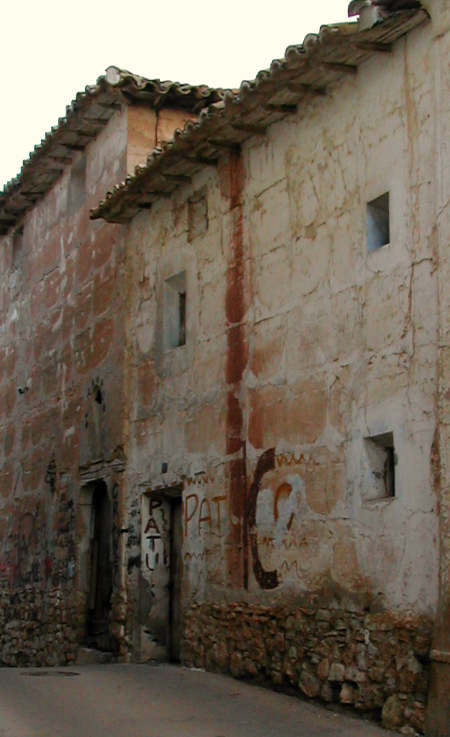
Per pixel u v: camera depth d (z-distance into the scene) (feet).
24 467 59.21
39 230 59.98
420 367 27.84
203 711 30.53
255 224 36.86
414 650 26.78
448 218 26.86
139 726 28.73
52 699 33.24
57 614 52.44
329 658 30.37
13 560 59.57
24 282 61.82
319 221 33.14
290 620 32.63
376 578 28.94
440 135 27.35
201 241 40.68
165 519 44.14
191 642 38.93
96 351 50.19
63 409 54.08
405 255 28.84
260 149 36.78
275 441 34.60
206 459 39.06
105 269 49.88
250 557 35.53
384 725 27.32
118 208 45.68
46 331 57.47
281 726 28.19
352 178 31.55
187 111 49.11
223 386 38.24
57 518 53.72
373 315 30.07
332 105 32.73
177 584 43.16
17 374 61.72
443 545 25.98
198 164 39.78
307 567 32.27
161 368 43.29
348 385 30.99
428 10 27.96
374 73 30.68
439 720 25.35
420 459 27.50
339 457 31.17
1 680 37.86
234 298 37.93
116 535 45.68
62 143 53.06
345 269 31.60
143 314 45.55
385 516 28.76
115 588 45.24
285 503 33.73
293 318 34.12
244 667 35.04
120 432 46.26
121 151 48.39
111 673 39.17
